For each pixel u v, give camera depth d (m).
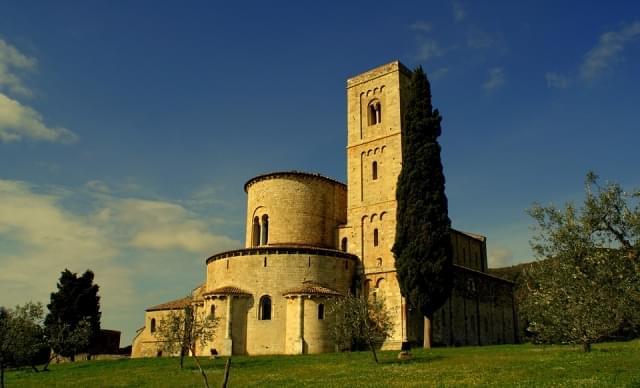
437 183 60.47
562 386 26.70
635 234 25.58
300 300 59.81
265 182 73.88
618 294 24.39
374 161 70.81
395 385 31.20
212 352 54.50
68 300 85.38
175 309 78.25
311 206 72.81
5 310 53.12
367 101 73.75
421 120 62.28
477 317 74.56
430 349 54.19
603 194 26.59
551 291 27.50
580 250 26.36
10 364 56.12
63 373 50.75
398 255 59.91
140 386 38.12
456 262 79.94
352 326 47.19
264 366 45.97
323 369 41.66
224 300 60.56
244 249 63.44
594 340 26.06
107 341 99.44
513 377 31.19
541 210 28.47
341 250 70.94
